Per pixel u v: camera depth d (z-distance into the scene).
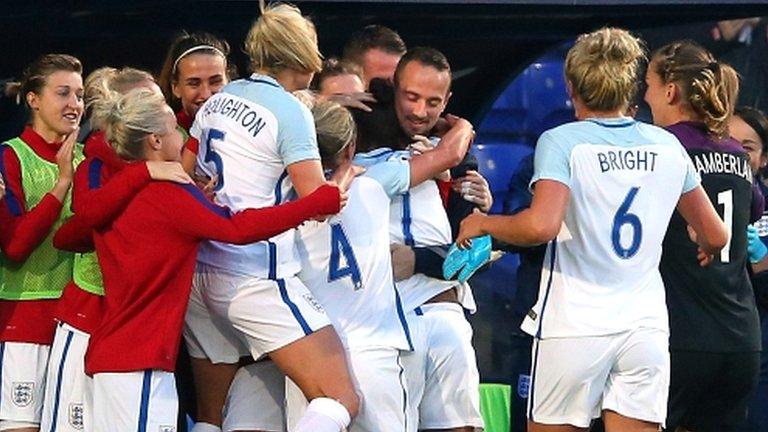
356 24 25.41
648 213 18.56
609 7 25.19
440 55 19.83
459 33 25.83
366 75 22.09
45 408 19.45
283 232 17.77
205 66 20.70
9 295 20.03
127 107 18.17
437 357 19.67
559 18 26.12
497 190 26.73
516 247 21.28
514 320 25.08
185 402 20.50
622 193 18.45
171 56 20.98
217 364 19.53
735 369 21.25
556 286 18.73
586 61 18.59
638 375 18.59
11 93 22.30
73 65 20.31
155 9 24.00
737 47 27.17
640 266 18.66
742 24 27.05
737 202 21.08
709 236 19.23
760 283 23.75
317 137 18.72
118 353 18.14
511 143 26.83
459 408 19.86
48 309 20.09
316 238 18.81
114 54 24.88
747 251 21.59
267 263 18.52
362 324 18.81
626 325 18.47
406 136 19.91
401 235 19.59
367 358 18.67
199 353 19.48
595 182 18.39
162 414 18.16
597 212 18.47
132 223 18.11
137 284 18.11
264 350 18.45
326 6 23.98
